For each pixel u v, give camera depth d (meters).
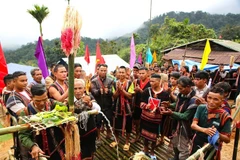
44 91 2.51
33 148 2.24
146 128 4.26
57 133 2.66
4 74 5.31
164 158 4.39
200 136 3.00
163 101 3.99
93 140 3.57
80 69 4.91
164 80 4.70
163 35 30.72
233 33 37.34
